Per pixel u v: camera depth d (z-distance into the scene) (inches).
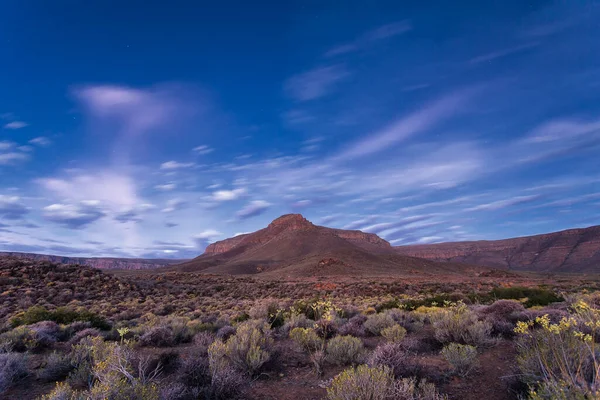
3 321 848.3
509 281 3248.0
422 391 222.8
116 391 190.5
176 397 235.9
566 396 155.7
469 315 395.5
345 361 315.6
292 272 4589.1
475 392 231.9
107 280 1882.4
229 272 6053.2
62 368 319.0
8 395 280.2
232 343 321.4
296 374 303.6
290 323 542.0
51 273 1776.6
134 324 823.1
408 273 4869.6
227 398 253.9
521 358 227.1
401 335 383.6
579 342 189.0
